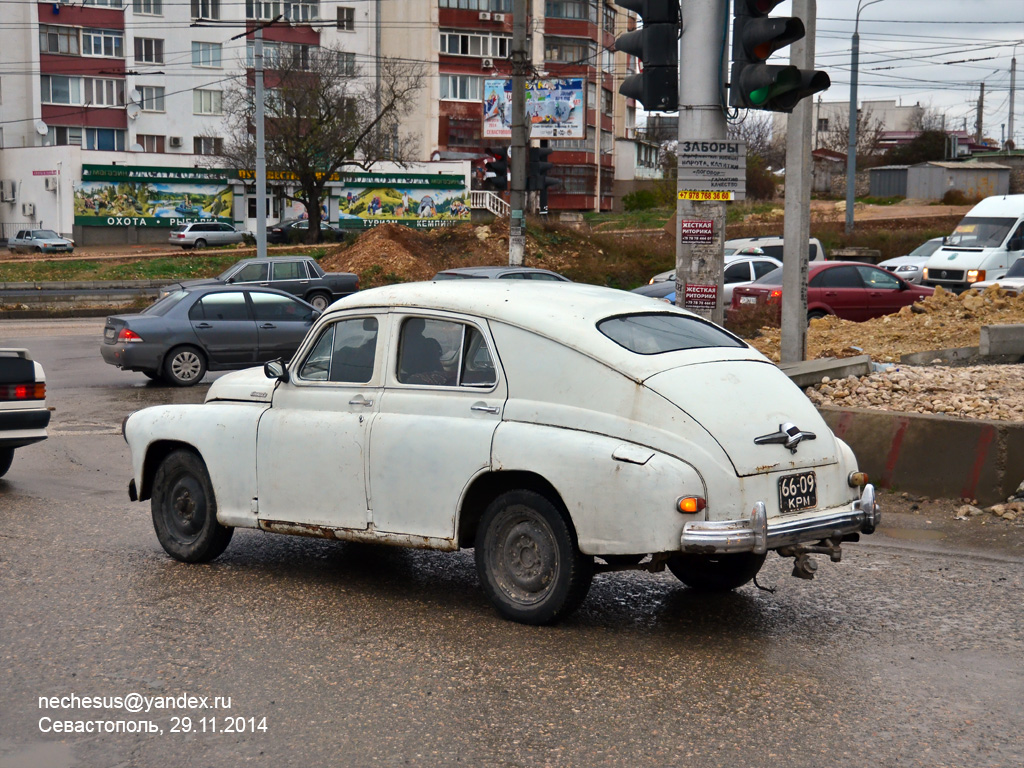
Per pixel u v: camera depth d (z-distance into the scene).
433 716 4.53
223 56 70.62
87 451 11.66
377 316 6.31
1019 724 4.44
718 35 8.71
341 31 72.31
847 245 45.91
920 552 7.29
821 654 5.31
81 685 4.93
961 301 16.80
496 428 5.64
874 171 73.62
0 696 4.81
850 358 11.32
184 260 49.44
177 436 7.04
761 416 5.43
